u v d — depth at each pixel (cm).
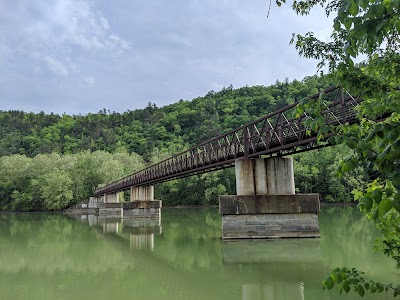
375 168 220
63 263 1534
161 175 3152
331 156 6056
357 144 224
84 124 16425
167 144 11781
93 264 1508
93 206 7200
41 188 7275
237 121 11631
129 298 998
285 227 1775
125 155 8931
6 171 8288
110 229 3112
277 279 1107
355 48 221
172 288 1084
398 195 198
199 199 7256
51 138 14812
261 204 1767
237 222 1795
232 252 1534
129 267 1433
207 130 11581
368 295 898
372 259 1306
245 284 1077
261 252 1513
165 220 4022
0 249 1942
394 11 198
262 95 13038
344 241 1738
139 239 2319
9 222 4269
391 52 251
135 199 4575
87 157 8231
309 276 1123
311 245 1623
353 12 198
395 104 256
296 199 1769
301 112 266
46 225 3716
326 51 359
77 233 2800
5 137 14588
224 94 15238
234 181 7175
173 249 1820
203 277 1195
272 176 1802
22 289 1116
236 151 1905
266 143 1642
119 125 15912
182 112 13700
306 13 430
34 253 1803
